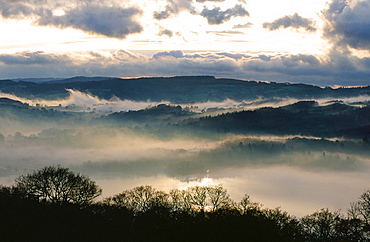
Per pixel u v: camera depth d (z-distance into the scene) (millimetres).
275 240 62844
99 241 67688
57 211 78938
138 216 78938
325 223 82562
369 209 84875
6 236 66750
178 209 85938
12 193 87250
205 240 62438
